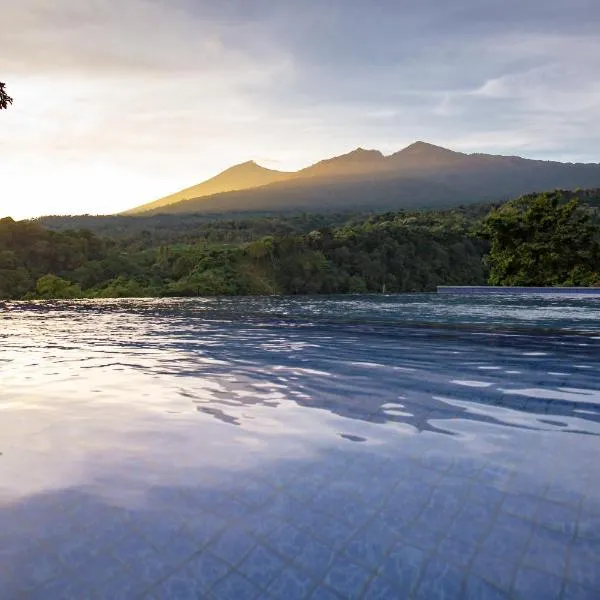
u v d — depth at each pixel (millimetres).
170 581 760
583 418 1588
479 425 1514
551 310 6414
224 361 2666
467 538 861
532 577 752
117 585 750
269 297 11914
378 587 735
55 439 1402
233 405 1758
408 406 1736
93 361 2676
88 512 974
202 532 897
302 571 778
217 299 10930
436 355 2863
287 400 1827
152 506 998
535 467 1176
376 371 2371
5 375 2303
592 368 2443
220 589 738
